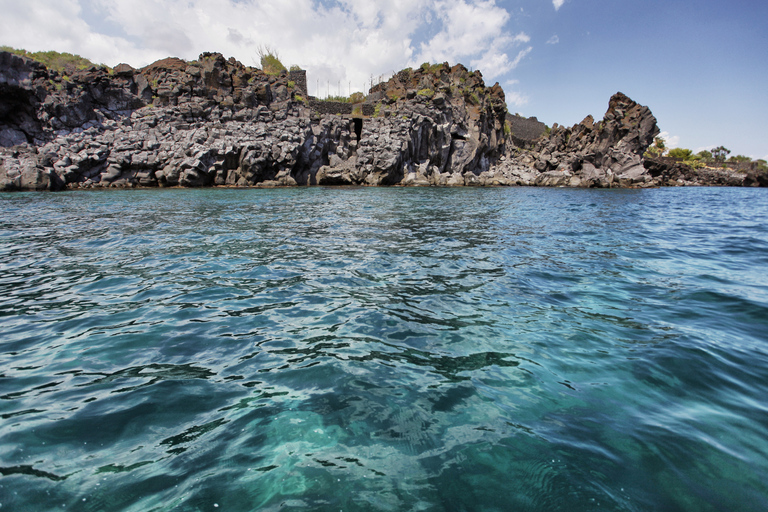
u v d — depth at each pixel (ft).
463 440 8.23
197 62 123.54
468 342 13.12
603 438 8.27
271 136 119.14
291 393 10.02
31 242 30.66
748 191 167.32
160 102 115.03
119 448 7.87
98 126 104.99
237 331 14.07
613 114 170.60
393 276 21.38
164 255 26.43
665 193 134.10
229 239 32.53
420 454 7.80
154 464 7.42
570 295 18.12
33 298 17.61
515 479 7.11
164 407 9.35
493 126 170.60
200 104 115.75
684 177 233.96
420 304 16.88
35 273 21.83
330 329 14.23
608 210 65.92
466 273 22.04
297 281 20.40
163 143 106.73
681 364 11.52
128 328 14.29
